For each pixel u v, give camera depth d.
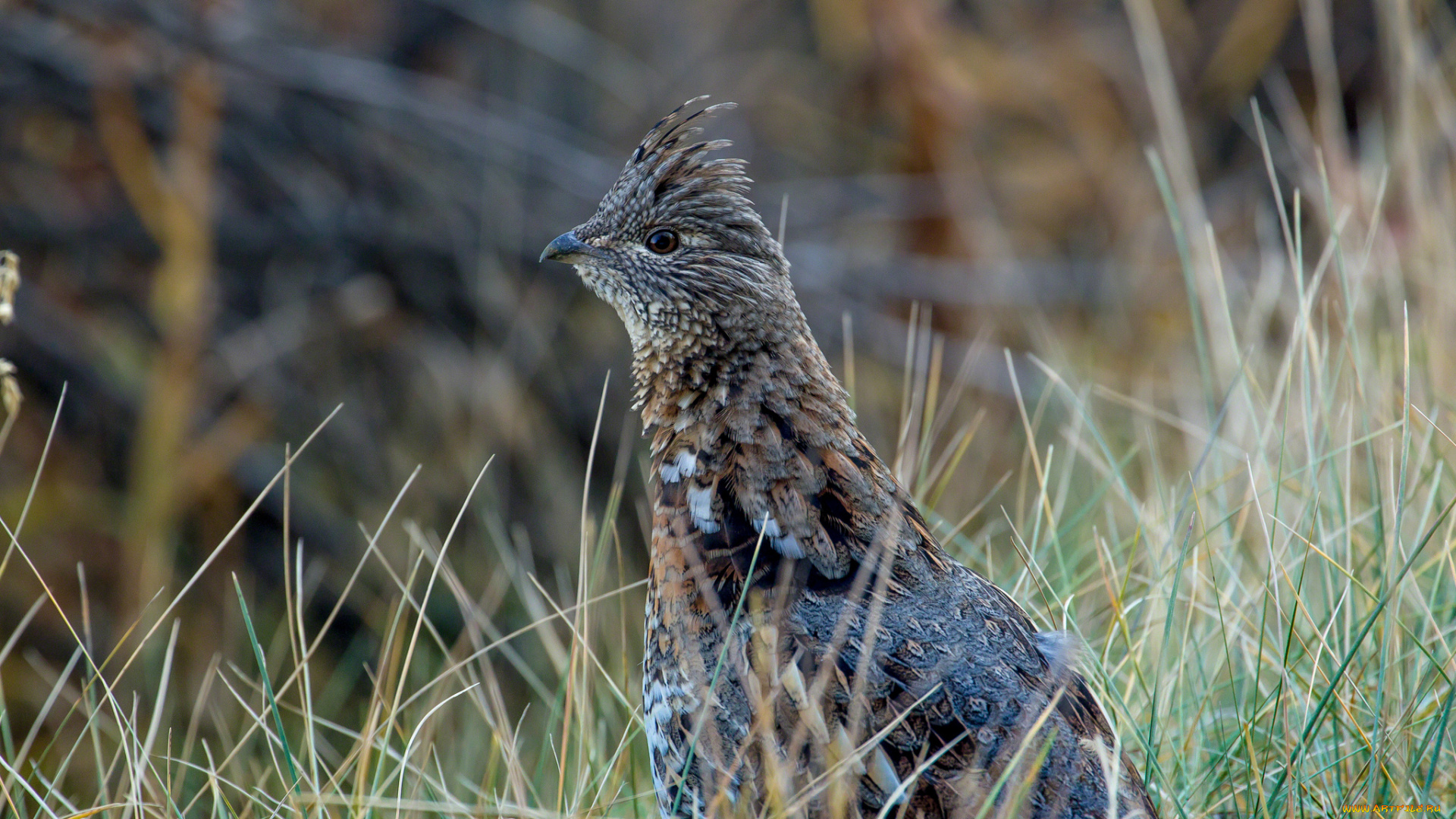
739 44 29.11
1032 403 19.94
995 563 13.02
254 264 21.73
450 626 18.61
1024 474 11.91
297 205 21.94
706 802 7.85
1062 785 7.36
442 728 13.10
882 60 24.14
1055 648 8.35
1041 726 7.48
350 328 22.11
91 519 20.33
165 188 18.92
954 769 7.29
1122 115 26.91
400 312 22.16
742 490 8.60
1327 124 15.59
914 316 11.77
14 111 21.05
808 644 7.79
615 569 19.34
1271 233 16.70
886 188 24.88
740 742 7.70
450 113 21.03
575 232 9.87
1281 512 11.59
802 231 24.50
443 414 21.58
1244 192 25.50
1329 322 15.43
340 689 15.33
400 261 21.81
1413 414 11.33
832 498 8.59
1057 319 23.62
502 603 18.59
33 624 19.34
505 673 17.59
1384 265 13.45
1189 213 14.44
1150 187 26.03
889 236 25.03
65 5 18.73
